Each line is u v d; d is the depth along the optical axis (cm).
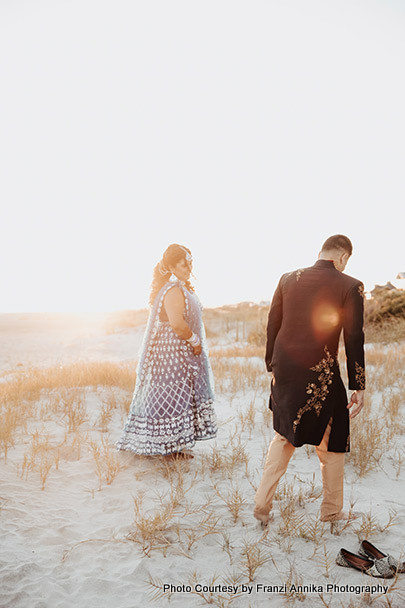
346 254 281
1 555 247
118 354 1698
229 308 2228
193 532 275
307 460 400
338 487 278
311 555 260
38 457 381
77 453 394
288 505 299
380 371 746
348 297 259
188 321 367
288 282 283
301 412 264
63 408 527
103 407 535
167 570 246
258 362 918
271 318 292
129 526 285
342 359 826
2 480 336
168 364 363
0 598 217
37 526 280
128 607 219
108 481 345
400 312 1323
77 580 236
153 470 363
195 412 370
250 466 383
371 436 411
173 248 367
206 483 350
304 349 266
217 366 830
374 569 241
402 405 559
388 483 354
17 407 516
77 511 305
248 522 294
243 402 604
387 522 292
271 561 254
